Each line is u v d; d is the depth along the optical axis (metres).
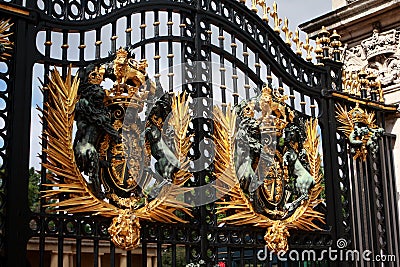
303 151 7.47
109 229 5.75
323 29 8.16
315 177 7.46
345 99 8.03
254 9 7.40
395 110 8.37
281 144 7.30
